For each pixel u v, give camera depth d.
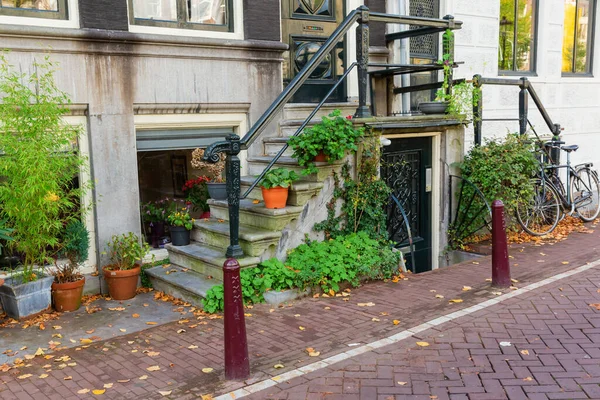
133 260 5.91
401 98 8.52
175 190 6.91
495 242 5.77
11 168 4.90
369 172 6.41
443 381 3.84
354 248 6.09
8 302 5.30
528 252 7.13
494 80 7.80
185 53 6.36
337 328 4.83
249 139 5.48
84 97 5.77
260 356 4.31
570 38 11.36
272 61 7.09
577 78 11.27
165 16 6.38
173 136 6.61
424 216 7.78
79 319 5.28
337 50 8.02
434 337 4.57
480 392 3.68
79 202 5.96
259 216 5.93
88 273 6.02
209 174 6.99
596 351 4.22
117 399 3.72
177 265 6.30
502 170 7.39
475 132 7.82
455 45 9.04
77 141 5.88
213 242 6.21
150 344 4.65
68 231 5.84
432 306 5.29
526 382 3.79
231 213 5.52
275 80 7.14
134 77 6.07
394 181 7.31
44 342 4.74
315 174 6.10
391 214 7.21
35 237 5.17
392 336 4.61
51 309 5.47
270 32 7.01
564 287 5.69
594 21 11.70
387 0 8.31
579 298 5.36
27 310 5.27
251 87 6.93
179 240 6.38
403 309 5.23
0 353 4.52
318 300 5.55
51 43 5.53
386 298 5.57
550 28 10.58
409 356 4.24
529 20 10.42
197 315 5.32
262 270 5.59
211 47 6.52
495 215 5.74
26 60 5.43
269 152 7.11
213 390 3.80
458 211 7.81
